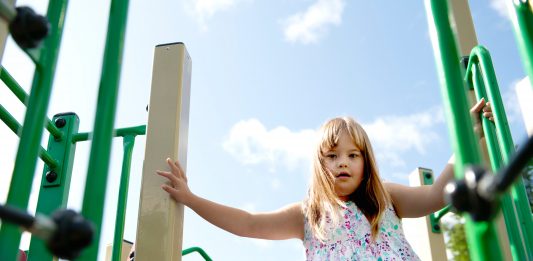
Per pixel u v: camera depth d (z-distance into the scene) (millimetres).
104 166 863
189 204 1680
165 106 1805
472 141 812
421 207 1838
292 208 1931
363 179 1887
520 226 1438
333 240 1796
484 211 473
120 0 1001
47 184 2113
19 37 678
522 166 443
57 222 533
